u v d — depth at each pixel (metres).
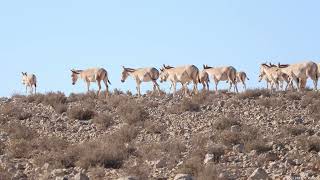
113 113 97.19
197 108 96.75
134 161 70.25
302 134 78.19
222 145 74.69
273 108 94.06
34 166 68.62
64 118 95.94
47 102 106.06
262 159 68.62
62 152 73.62
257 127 83.62
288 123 84.81
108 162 69.31
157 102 102.56
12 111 98.69
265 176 60.50
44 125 92.00
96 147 75.12
